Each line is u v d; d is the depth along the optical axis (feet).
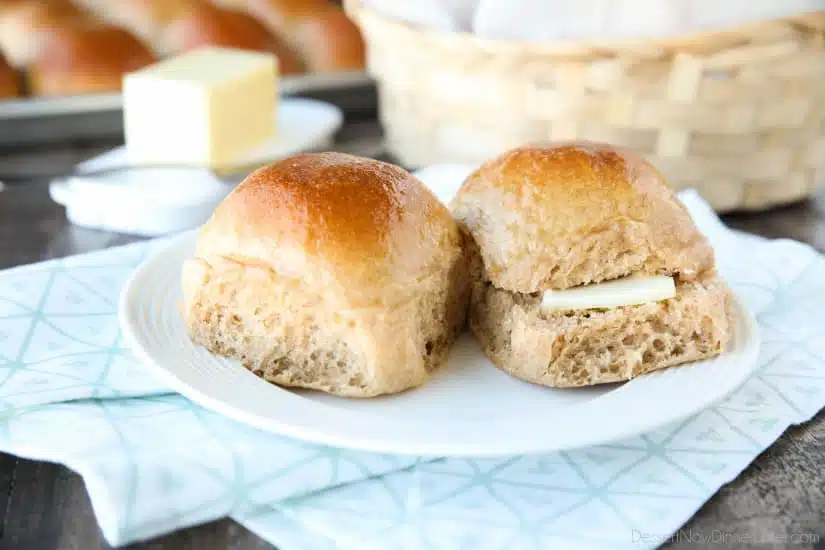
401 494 0.93
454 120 1.42
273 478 0.92
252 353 1.01
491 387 1.03
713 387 0.98
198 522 0.89
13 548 0.88
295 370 1.01
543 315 1.04
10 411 0.97
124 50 1.94
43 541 0.89
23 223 1.40
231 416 0.93
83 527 0.90
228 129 1.54
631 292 1.04
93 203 1.36
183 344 1.02
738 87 1.33
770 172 1.41
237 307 1.01
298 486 0.91
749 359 1.02
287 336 1.00
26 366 1.04
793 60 1.33
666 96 1.33
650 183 1.07
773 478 0.95
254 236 1.01
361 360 0.99
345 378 1.00
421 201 1.05
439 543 0.88
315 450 0.94
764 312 1.16
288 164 1.05
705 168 1.39
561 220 1.04
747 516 0.91
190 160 1.53
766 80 1.34
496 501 0.92
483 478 0.94
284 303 0.99
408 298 1.01
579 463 0.95
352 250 0.99
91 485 0.90
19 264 1.29
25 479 0.94
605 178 1.06
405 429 0.92
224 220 1.03
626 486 0.93
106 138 1.81
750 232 1.41
